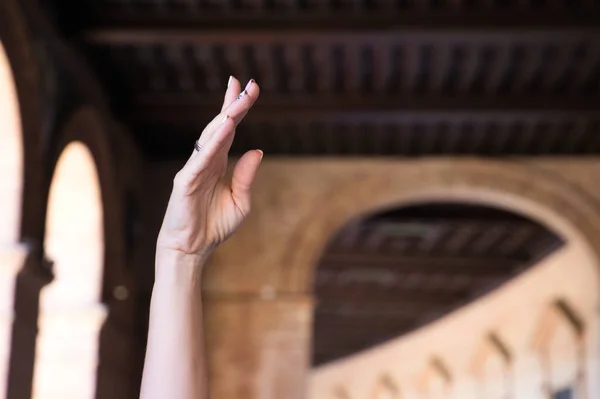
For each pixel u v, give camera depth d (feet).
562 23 30.94
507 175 44.98
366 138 43.88
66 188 36.01
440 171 45.27
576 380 54.13
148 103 38.93
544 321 57.77
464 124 41.29
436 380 79.10
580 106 38.14
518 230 58.29
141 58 35.35
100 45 33.45
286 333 44.16
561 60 35.53
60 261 36.29
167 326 6.58
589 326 51.96
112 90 37.86
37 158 27.94
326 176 45.70
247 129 42.19
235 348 43.91
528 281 60.08
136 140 42.42
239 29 31.45
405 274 70.08
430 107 38.60
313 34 31.55
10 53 26.04
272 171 45.75
